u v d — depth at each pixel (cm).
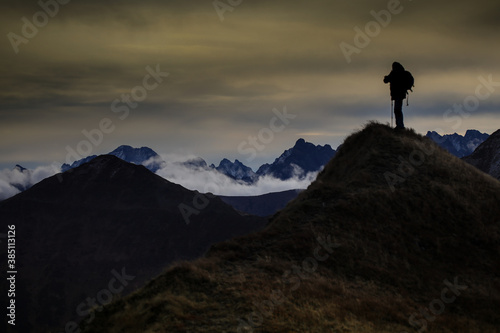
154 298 2005
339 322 1847
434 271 2511
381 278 2370
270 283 2114
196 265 2288
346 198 2969
